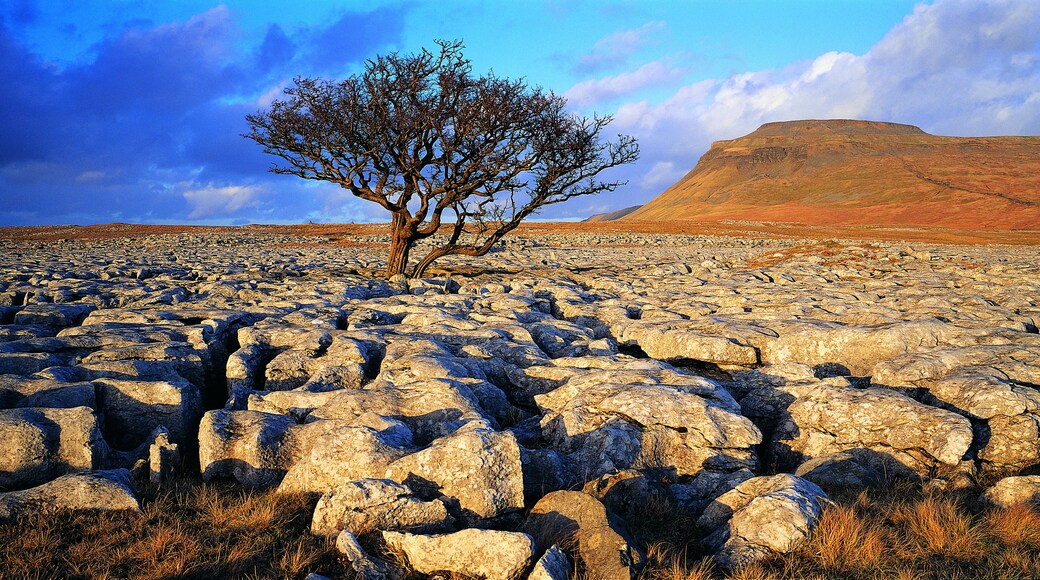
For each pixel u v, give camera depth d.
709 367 12.55
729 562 6.08
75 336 11.57
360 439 7.45
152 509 7.09
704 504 7.67
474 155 25.75
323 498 6.69
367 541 6.38
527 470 7.75
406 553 6.11
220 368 12.20
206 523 6.92
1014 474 8.05
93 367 10.09
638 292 22.80
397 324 15.33
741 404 10.25
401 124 24.42
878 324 12.90
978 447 8.36
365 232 82.56
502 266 37.38
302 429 8.35
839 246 41.44
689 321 14.64
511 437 7.06
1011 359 10.14
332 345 11.93
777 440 9.29
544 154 26.67
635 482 7.54
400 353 11.64
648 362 10.95
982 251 50.03
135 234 73.94
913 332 11.95
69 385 8.80
